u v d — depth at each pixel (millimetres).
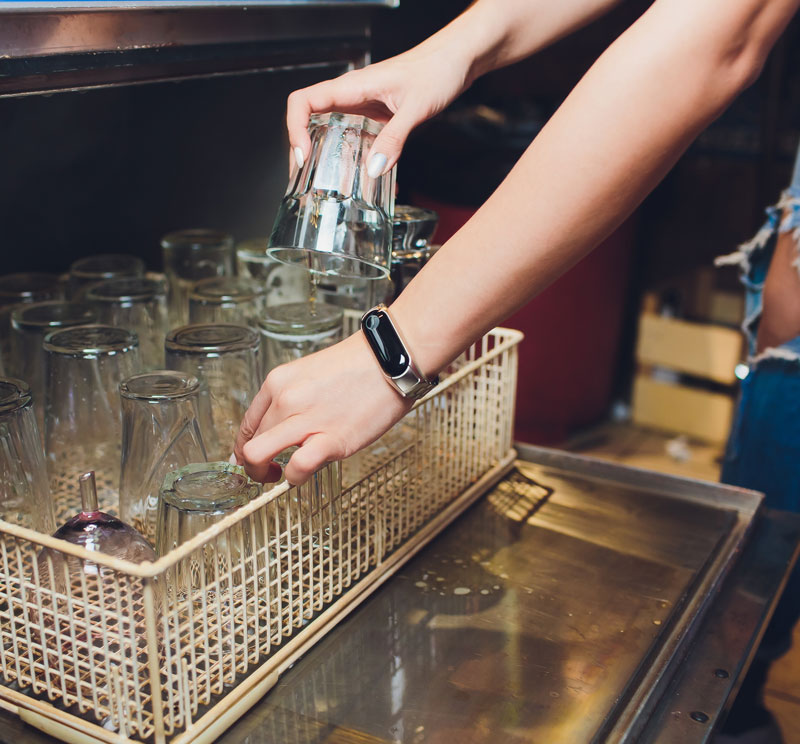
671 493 888
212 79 979
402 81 705
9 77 599
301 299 988
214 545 534
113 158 1074
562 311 2152
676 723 579
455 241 551
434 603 702
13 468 651
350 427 560
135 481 701
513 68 2416
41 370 876
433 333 549
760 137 2133
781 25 506
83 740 533
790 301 989
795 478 1035
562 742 555
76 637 544
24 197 1034
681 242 2371
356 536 695
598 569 753
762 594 733
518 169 536
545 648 647
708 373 2219
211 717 539
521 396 2266
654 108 501
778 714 1022
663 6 513
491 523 830
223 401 767
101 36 651
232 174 1010
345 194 649
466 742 555
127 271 1010
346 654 640
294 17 813
